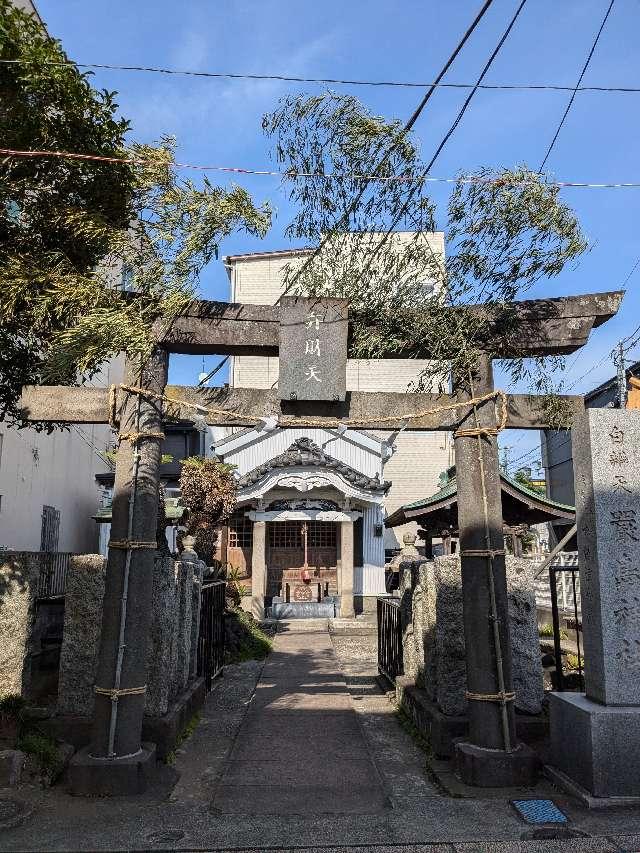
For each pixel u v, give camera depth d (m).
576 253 6.18
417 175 6.47
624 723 5.05
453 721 6.24
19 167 6.20
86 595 6.57
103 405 6.17
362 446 21.95
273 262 25.27
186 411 6.37
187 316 6.32
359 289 6.55
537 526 24.08
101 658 5.65
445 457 26.81
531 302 6.53
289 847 4.39
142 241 6.34
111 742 5.48
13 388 7.49
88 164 6.29
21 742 5.73
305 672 11.63
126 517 5.85
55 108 6.14
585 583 5.68
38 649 7.79
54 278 6.10
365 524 21.42
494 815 4.88
